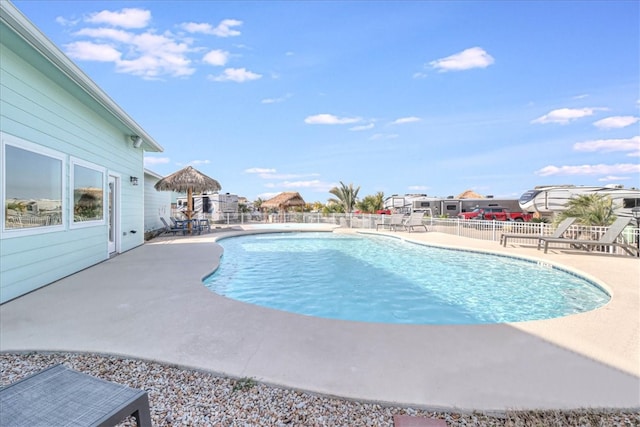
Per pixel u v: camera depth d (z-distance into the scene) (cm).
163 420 216
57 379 194
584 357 302
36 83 544
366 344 328
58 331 358
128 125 899
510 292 688
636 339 346
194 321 389
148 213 1645
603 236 985
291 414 224
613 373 273
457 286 736
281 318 402
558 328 378
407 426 212
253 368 279
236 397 242
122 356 303
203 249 1032
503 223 1320
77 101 686
